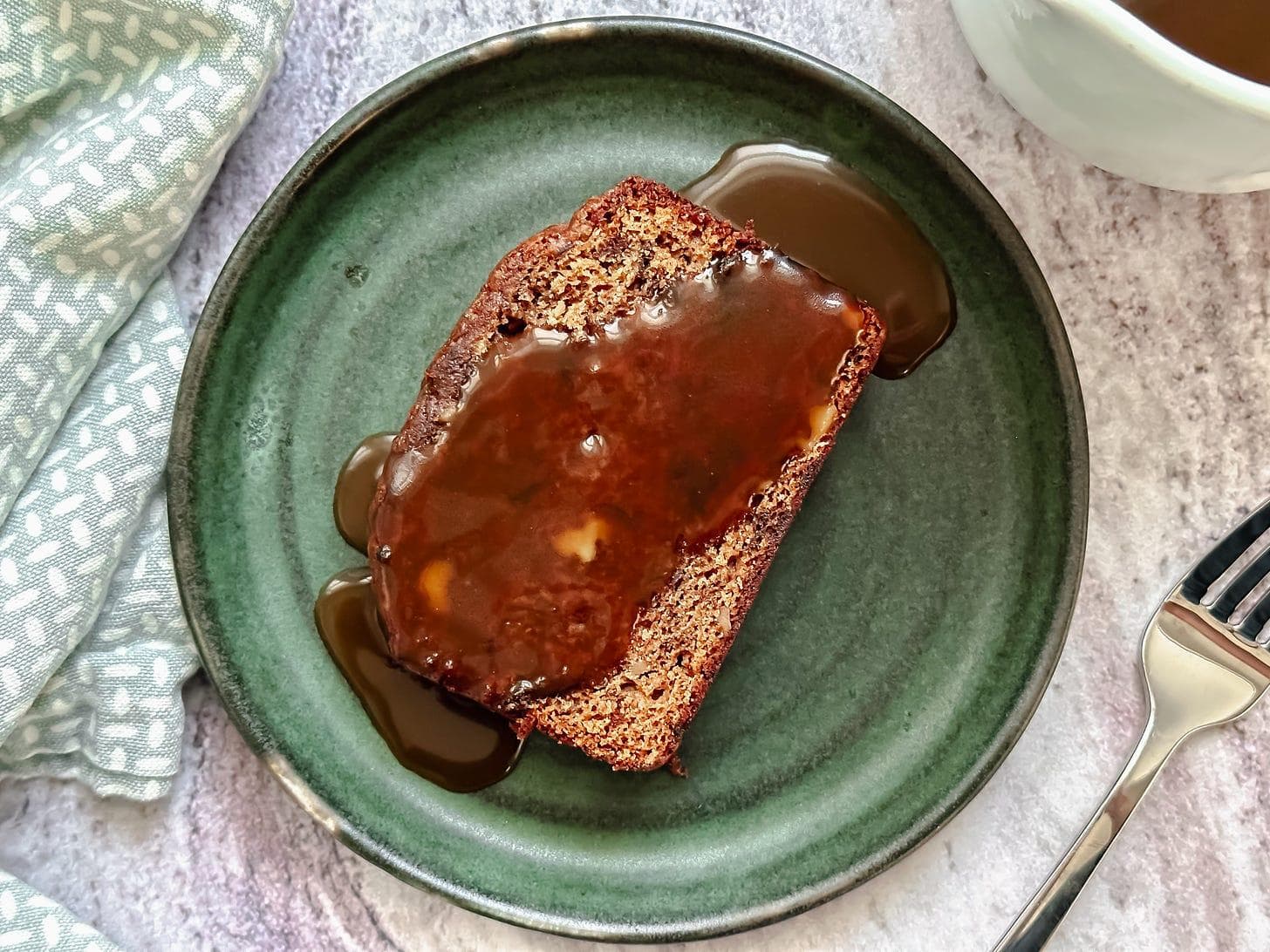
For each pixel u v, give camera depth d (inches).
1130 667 10.3
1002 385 10.2
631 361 9.1
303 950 10.3
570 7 10.2
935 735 10.2
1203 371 10.3
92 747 9.9
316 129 10.3
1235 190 9.1
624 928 9.7
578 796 10.1
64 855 10.2
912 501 10.2
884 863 9.7
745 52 9.7
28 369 9.5
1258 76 8.3
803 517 10.2
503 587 9.2
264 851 10.3
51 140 9.7
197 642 9.7
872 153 10.0
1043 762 10.4
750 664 10.2
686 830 10.2
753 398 9.2
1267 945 10.3
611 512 9.1
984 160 10.2
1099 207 10.2
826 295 9.3
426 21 10.2
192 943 10.3
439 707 9.9
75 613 9.6
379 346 10.2
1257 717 10.4
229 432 10.1
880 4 10.2
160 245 9.9
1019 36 8.3
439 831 10.0
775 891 10.0
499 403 9.1
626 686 9.5
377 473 10.1
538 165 10.2
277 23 9.7
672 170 10.2
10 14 9.3
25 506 9.6
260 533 10.1
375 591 9.3
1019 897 10.3
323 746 10.0
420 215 10.2
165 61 9.6
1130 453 10.4
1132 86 7.9
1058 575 9.8
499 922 10.3
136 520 9.9
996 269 9.9
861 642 10.2
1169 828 10.4
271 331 10.1
